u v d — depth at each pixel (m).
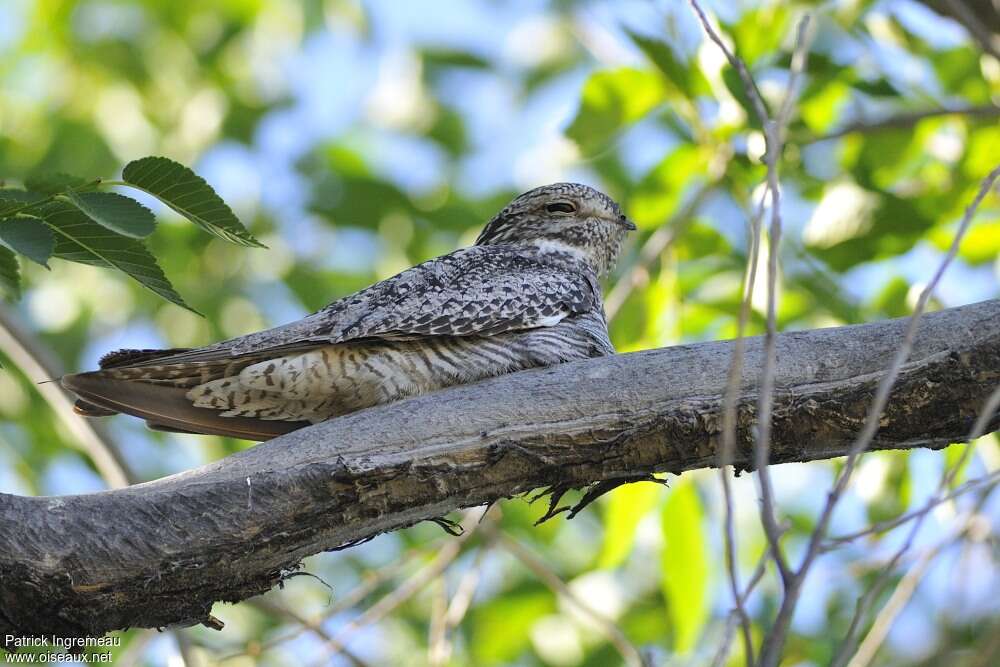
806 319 11.67
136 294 15.93
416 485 6.43
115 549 6.03
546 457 6.52
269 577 6.36
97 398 7.57
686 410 6.48
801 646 12.44
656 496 10.59
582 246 9.86
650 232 11.88
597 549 14.43
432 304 7.88
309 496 6.29
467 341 7.93
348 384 7.71
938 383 6.36
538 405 6.58
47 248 5.65
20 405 15.24
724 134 10.80
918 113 9.20
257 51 17.16
